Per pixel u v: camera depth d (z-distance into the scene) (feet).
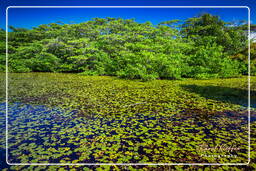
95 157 11.05
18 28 92.43
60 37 77.25
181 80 44.78
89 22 86.43
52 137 13.71
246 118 17.57
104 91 30.50
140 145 12.43
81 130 14.97
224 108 20.72
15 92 29.66
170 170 9.77
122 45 69.46
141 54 49.29
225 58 51.72
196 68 50.65
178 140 13.10
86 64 67.87
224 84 37.78
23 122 16.76
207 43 61.62
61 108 20.99
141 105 22.07
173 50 57.98
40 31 88.12
